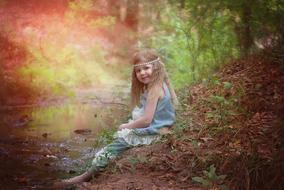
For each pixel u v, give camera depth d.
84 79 13.59
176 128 5.25
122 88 12.95
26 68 11.76
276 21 7.74
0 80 10.30
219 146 4.87
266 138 4.73
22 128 7.40
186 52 10.73
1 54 12.38
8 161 5.54
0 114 8.48
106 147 5.09
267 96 5.88
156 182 4.28
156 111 5.20
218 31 9.12
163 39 13.43
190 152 4.79
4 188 4.59
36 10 15.73
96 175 4.87
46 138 6.76
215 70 8.62
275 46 7.51
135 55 5.21
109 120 7.94
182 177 4.36
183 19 10.45
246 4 7.93
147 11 18.16
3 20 14.48
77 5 16.23
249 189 4.06
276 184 4.04
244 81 6.48
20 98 10.13
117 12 20.14
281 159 4.21
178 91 8.24
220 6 8.74
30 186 4.69
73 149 6.19
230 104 5.73
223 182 4.16
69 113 8.91
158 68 5.20
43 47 13.97
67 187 4.68
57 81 12.03
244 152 4.45
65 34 15.48
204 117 5.86
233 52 9.07
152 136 5.19
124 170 4.64
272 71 6.57
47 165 5.47
